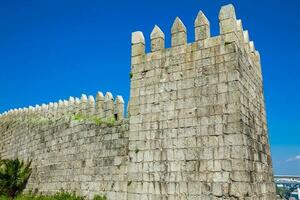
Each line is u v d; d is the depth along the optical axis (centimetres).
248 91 1377
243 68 1349
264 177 1394
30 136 2664
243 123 1234
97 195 1734
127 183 1488
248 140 1261
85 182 1853
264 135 1523
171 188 1312
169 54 1461
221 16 1343
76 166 1962
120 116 1758
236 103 1234
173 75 1425
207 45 1358
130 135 1489
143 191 1385
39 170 2373
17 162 2591
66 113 2256
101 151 1798
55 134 2275
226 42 1310
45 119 2516
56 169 2156
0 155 3200
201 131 1291
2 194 2427
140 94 1505
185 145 1318
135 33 1596
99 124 1864
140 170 1416
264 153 1462
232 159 1194
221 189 1191
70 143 2075
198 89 1338
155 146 1399
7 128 3225
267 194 1392
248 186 1166
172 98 1402
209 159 1245
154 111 1441
